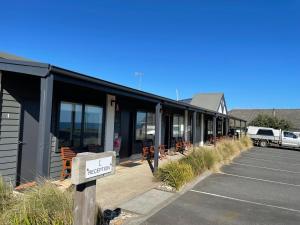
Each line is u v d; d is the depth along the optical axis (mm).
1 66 6820
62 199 5074
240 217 7000
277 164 17734
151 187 8867
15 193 5871
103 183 9055
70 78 6949
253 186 10562
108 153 4168
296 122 49688
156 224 6148
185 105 14578
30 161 8648
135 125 14398
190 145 20203
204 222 6496
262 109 55719
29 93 8602
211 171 12695
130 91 9305
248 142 29109
